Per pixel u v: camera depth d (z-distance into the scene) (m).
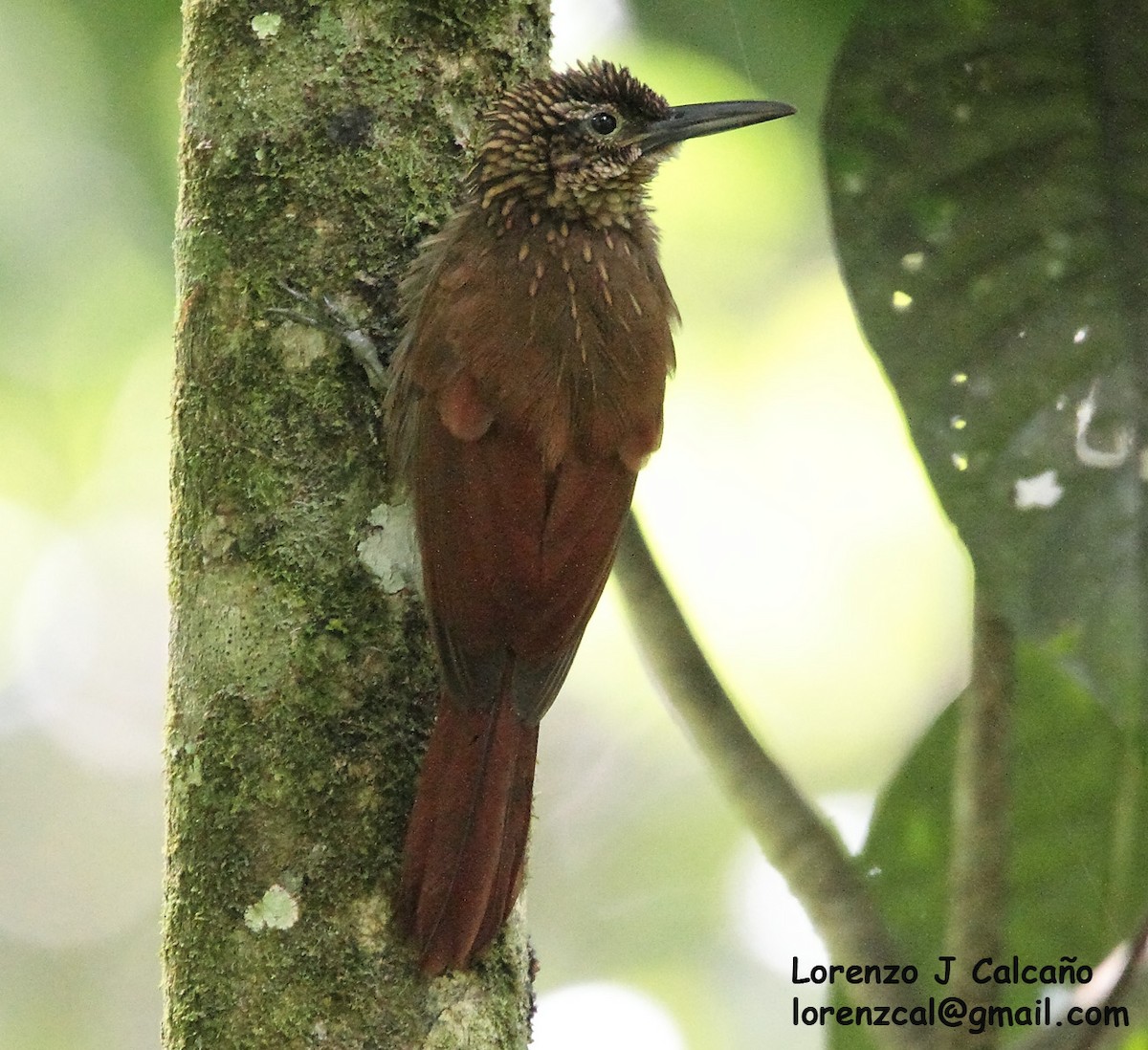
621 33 10.97
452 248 7.58
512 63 7.82
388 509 7.15
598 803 15.63
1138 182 7.62
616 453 7.60
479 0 7.63
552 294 7.76
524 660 7.09
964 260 7.67
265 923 6.56
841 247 7.69
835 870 7.52
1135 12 7.55
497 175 7.91
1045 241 7.65
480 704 6.84
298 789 6.67
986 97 7.66
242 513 6.97
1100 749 8.39
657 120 8.52
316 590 6.91
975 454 7.57
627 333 7.85
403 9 7.38
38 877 16.45
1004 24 7.61
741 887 15.29
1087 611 7.41
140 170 11.41
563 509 7.40
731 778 7.61
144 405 13.46
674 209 13.22
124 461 14.05
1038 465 7.53
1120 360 7.57
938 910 8.28
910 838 8.32
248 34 7.25
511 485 7.35
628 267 8.18
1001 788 7.48
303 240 7.16
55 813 16.58
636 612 7.69
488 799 6.68
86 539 15.27
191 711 6.85
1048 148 7.66
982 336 7.62
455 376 7.42
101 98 11.15
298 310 7.10
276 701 6.75
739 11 9.35
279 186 7.17
